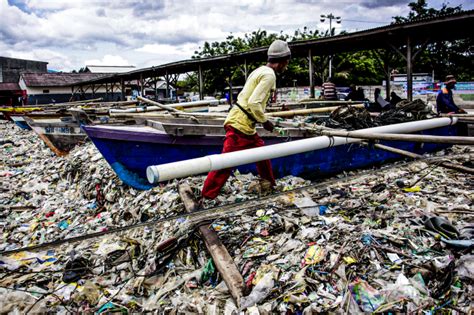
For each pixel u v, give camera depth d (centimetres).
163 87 4519
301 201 450
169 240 386
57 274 383
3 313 311
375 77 3769
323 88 1435
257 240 384
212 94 4078
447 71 3772
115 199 615
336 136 491
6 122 2430
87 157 814
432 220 369
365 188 521
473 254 315
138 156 587
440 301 271
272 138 616
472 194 486
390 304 269
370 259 323
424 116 786
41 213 648
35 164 1050
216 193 460
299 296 289
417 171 596
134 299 337
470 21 1066
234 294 303
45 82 4303
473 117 797
